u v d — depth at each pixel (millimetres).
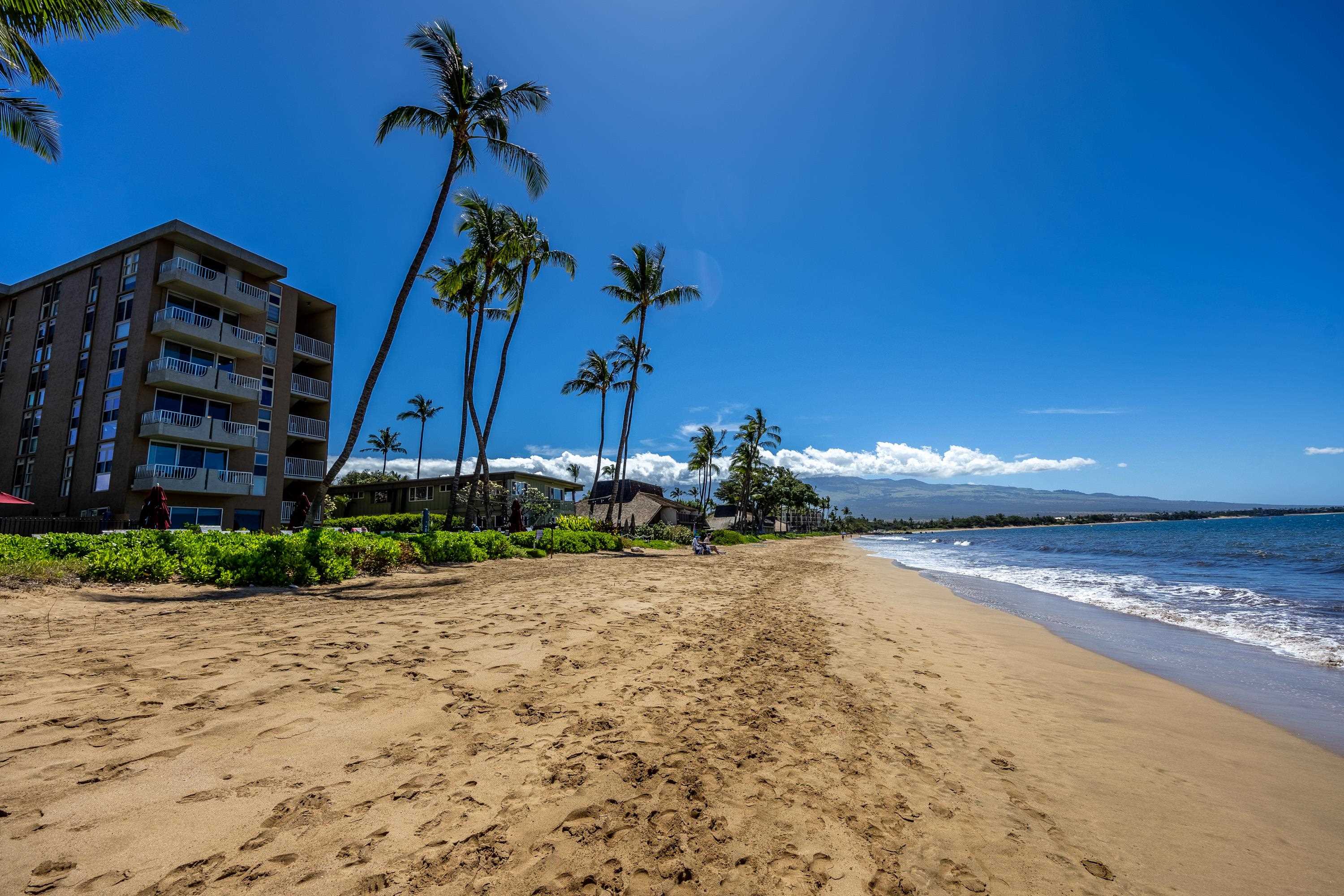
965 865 2822
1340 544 37875
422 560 14602
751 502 86562
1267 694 6504
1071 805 3600
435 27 16250
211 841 2543
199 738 3553
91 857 2371
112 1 12453
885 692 5828
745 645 7629
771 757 3990
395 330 15656
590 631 7688
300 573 10266
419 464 74188
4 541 10188
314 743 3623
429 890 2338
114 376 24781
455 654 5977
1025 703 5809
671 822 3031
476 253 23562
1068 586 18609
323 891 2275
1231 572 22547
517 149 17172
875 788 3621
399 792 3104
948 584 19281
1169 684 6844
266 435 29219
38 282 28359
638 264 33562
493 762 3572
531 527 37250
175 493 24875
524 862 2578
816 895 2504
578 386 40500
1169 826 3395
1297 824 3494
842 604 12773
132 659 5043
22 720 3613
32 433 27188
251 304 27312
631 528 41875
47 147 14984
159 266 25000
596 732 4164
